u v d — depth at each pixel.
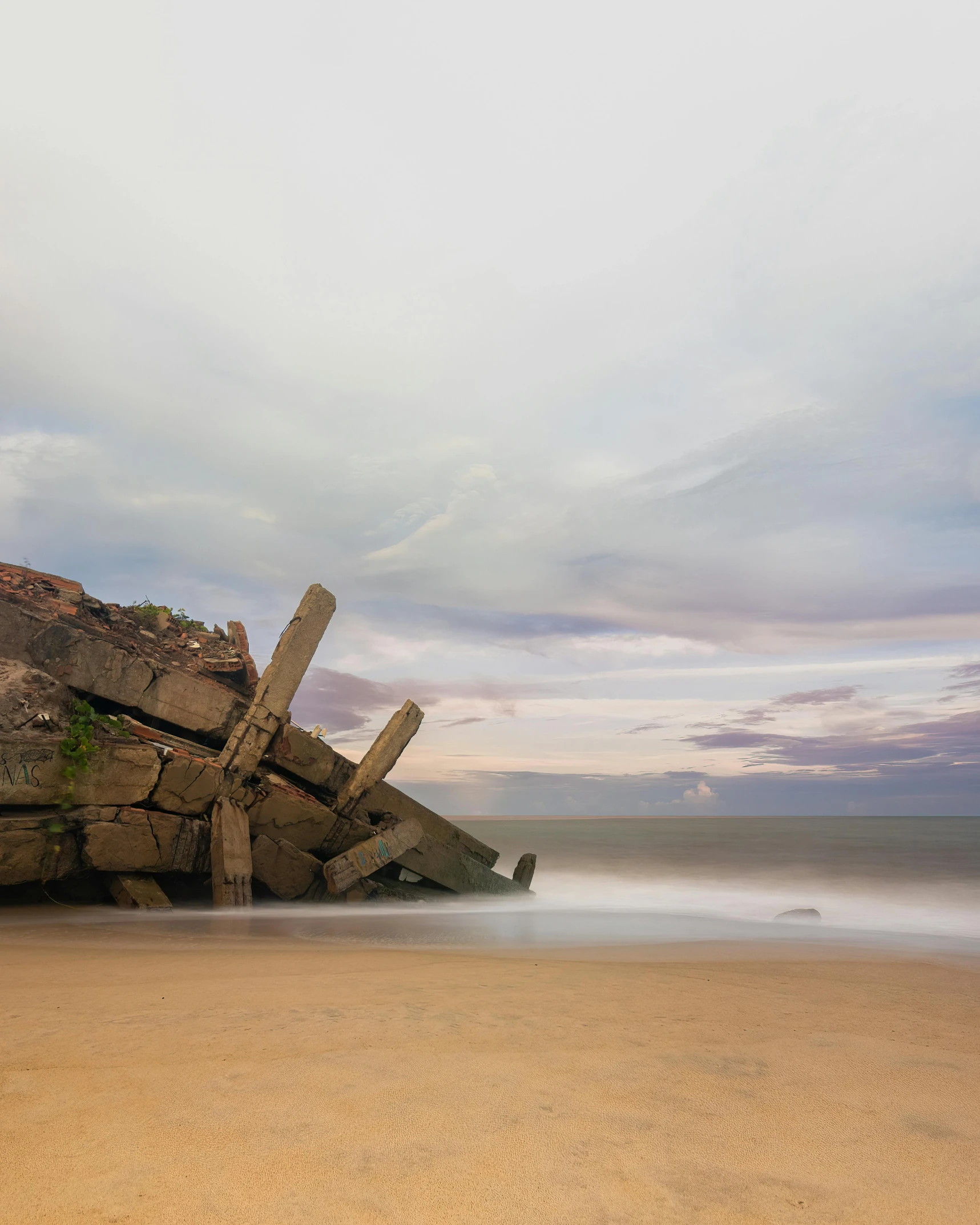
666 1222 2.65
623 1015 5.73
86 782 14.89
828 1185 2.99
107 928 12.05
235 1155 3.05
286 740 18.25
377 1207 2.67
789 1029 5.49
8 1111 3.47
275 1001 5.94
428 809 20.56
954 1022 6.07
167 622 21.19
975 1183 3.06
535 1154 3.15
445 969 7.99
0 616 15.77
